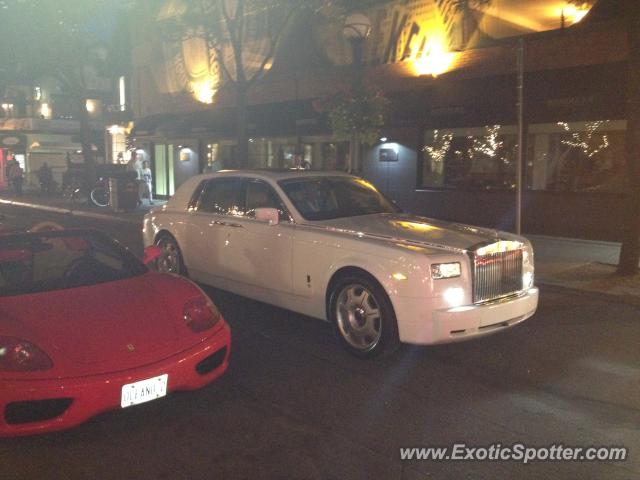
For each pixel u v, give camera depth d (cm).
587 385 488
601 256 1040
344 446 386
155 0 2462
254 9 1770
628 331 633
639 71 839
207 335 429
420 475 351
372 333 532
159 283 480
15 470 357
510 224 1366
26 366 362
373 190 701
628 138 858
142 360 387
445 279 492
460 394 468
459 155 1462
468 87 1361
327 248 559
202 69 2245
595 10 1108
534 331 632
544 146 1307
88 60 2725
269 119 1820
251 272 652
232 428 411
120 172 2105
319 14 1662
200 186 757
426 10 1471
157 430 408
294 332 629
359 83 1041
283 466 362
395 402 453
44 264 491
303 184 649
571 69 1206
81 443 389
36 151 3741
